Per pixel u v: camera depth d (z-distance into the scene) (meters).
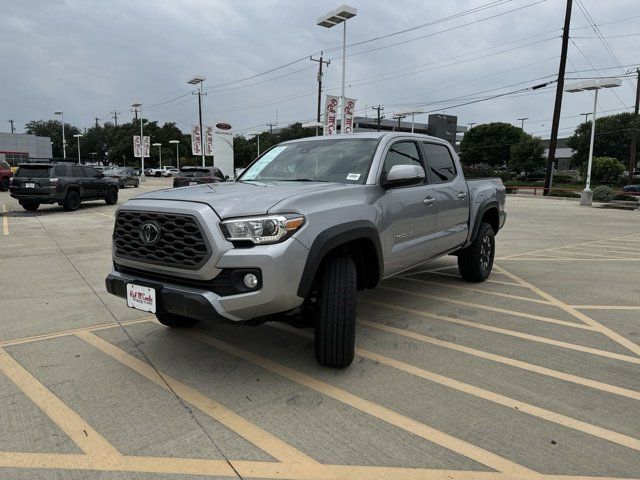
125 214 3.56
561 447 2.69
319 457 2.60
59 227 12.72
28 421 2.98
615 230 13.49
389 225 4.13
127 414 3.06
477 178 6.49
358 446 2.70
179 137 105.44
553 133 30.84
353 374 3.63
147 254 3.40
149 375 3.62
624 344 4.27
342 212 3.56
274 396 3.29
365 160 4.27
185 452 2.66
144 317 5.05
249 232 3.08
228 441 2.76
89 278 6.90
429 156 5.20
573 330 4.64
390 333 4.54
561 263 8.24
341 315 3.50
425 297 5.84
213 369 3.73
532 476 2.44
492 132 74.44
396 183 4.07
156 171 69.31
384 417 3.01
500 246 10.35
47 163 16.78
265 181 4.41
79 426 2.92
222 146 37.09
